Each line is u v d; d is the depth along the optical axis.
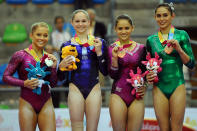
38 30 10.15
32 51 10.27
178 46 9.93
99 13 23.61
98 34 17.17
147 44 10.77
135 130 10.19
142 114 10.23
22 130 9.99
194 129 13.84
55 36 17.77
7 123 13.95
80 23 10.35
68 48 10.02
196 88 14.75
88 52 10.30
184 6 22.48
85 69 10.20
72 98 9.98
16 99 17.86
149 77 10.09
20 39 22.47
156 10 10.55
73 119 9.91
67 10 24.03
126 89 10.26
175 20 20.77
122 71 10.38
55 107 15.02
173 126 10.15
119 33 10.41
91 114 9.94
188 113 13.88
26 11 24.14
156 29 19.44
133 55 10.35
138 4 23.72
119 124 10.16
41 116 10.07
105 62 10.44
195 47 20.88
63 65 9.95
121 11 23.44
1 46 22.36
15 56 10.20
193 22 20.75
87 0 21.14
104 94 16.14
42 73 10.04
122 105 10.17
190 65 10.32
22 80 9.96
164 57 10.34
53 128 10.07
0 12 24.12
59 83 16.45
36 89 10.01
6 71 10.15
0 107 16.50
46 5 24.36
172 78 10.24
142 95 10.23
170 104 10.23
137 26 22.27
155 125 13.80
